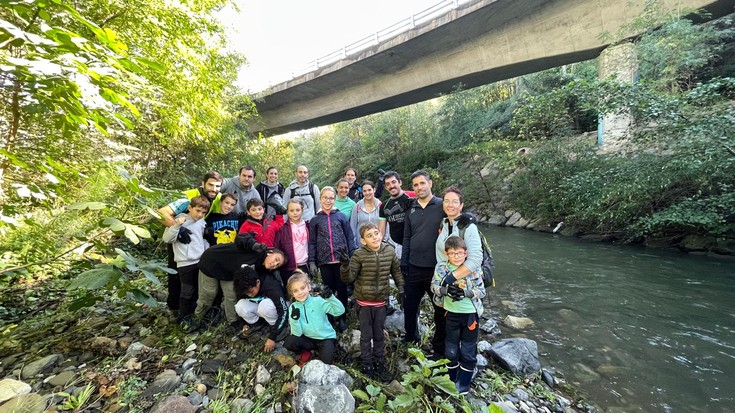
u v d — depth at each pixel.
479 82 12.38
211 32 4.82
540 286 4.69
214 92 5.42
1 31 1.06
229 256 2.83
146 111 5.39
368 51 12.45
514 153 9.87
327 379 2.09
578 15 8.48
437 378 1.98
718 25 6.93
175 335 2.79
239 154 9.58
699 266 4.97
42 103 1.38
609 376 2.67
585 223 7.60
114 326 2.89
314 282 4.14
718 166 4.87
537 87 12.74
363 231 2.49
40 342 2.60
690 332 3.25
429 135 16.70
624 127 7.54
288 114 17.77
